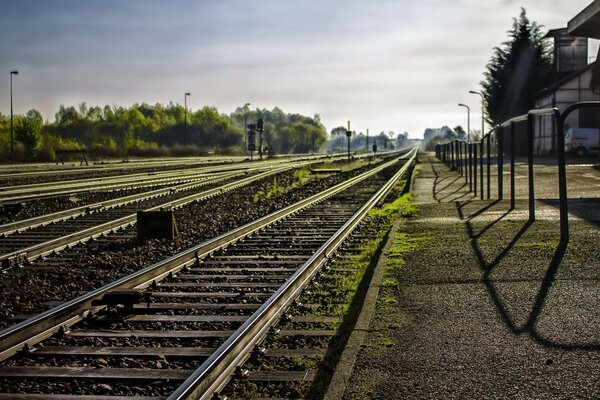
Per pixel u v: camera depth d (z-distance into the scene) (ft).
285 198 79.25
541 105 222.07
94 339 22.63
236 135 533.55
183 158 260.21
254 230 47.98
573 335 20.83
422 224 49.80
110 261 37.96
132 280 29.01
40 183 97.09
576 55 236.02
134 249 42.14
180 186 90.79
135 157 261.65
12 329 21.15
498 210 56.34
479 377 17.61
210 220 57.52
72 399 17.22
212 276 32.45
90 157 235.40
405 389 17.01
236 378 18.47
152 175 120.16
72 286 31.48
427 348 20.21
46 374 19.08
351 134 218.79
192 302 27.73
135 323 24.64
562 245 36.42
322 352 20.67
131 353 20.85
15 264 36.94
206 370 16.90
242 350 19.93
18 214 62.90
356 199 77.15
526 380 17.24
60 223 55.88
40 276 34.14
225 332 23.00
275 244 42.93
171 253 41.01
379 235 46.52
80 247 43.91
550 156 203.10
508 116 256.73
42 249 40.22
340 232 43.09
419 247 39.29
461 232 44.21
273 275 33.19
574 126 195.62
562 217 37.47
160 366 19.76
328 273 33.14
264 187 95.35
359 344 20.75
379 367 18.70
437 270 32.12
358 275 31.78
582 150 173.88
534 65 256.11
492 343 20.42
